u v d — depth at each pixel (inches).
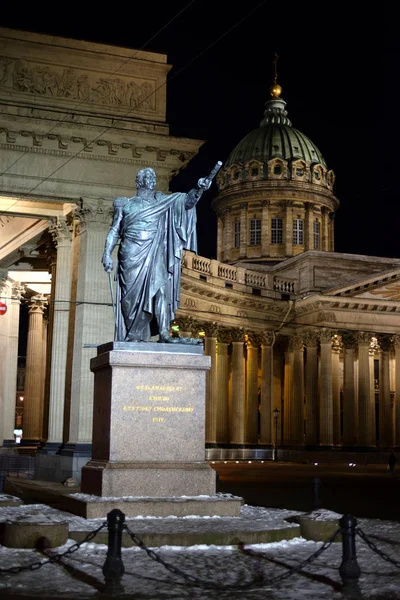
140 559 474.0
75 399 1193.4
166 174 1262.3
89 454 1152.2
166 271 655.1
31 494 971.9
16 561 462.6
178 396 609.6
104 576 401.4
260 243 3408.0
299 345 2733.8
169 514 569.6
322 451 2554.1
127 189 1243.2
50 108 1213.1
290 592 403.2
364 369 2657.5
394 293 2699.3
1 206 1279.5
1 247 1606.8
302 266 2942.9
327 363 2603.3
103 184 1234.6
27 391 1961.1
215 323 2492.6
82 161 1232.2
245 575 438.3
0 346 1743.4
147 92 1275.8
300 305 2711.6
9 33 1219.9
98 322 1203.9
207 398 2443.4
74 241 1268.5
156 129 1254.3
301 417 2667.3
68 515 576.1
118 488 582.6
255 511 627.8
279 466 2138.3
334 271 2930.6
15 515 592.4
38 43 1231.5
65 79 1240.8
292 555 497.7
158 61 1285.7
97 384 634.2
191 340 629.3
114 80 1263.5
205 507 578.9
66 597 382.0
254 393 2655.0
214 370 2466.8
